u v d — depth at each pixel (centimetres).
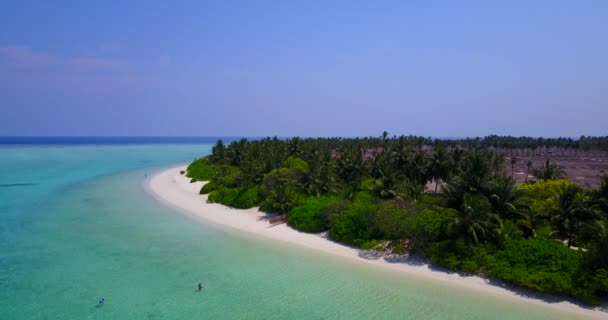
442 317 2669
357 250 4000
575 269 2919
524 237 3606
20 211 5497
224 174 8000
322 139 16662
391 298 2945
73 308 2692
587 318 2661
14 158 14862
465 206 3484
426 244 3638
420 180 6075
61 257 3672
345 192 5438
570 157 16600
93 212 5581
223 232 4675
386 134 13612
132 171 11112
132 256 3762
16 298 2819
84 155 17725
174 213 5647
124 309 2698
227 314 2666
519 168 11956
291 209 5112
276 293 3011
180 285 3123
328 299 2920
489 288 3100
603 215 3481
